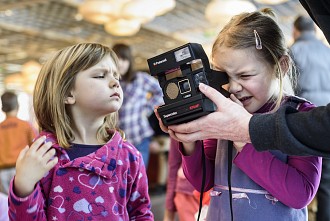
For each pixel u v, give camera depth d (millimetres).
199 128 1021
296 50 2689
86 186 1136
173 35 6672
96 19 4379
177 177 1977
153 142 5305
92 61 1187
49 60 1234
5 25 5707
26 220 1019
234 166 1181
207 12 4051
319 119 852
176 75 1072
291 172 1100
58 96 1180
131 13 4312
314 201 2650
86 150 1192
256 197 1137
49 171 1130
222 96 1003
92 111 1192
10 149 3816
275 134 905
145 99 3199
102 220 1133
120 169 1202
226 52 1081
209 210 1234
